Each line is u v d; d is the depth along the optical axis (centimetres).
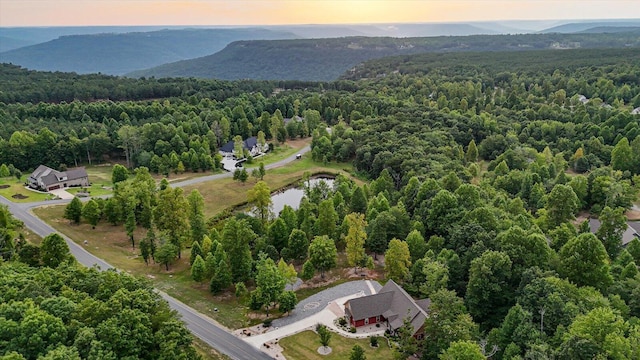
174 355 5678
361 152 18275
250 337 7856
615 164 15075
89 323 5709
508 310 7425
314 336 7894
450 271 8606
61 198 13888
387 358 7250
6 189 14438
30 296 6184
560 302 6594
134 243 11531
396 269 9175
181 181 16612
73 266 8050
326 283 9738
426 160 15812
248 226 10169
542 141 18562
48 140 17688
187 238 11062
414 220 10875
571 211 10762
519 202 11269
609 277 7625
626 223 10488
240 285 8844
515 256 8050
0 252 8788
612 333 5609
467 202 10644
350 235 9812
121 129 18312
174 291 9281
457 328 6506
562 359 5619
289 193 16300
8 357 4725
